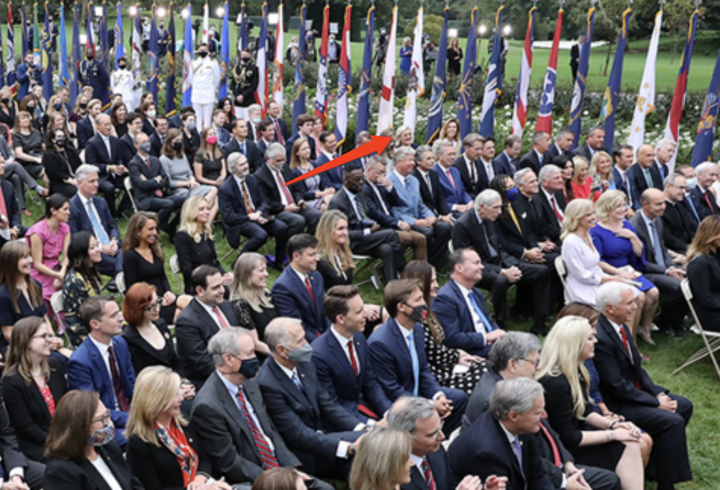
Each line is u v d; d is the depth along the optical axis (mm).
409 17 80000
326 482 9305
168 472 8367
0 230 15703
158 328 11328
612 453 9750
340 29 77812
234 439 8867
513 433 8414
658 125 29828
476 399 9266
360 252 16625
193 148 22516
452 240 15742
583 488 8883
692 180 18250
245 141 21672
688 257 14031
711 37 64438
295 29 79438
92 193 15719
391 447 6844
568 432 9664
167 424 8461
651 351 14758
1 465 8938
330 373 10406
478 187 19531
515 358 9242
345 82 25719
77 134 23922
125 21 65625
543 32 76562
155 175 19469
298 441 9453
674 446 10289
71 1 68438
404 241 16859
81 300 12492
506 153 20156
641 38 69125
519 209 15852
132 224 13727
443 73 23906
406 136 20609
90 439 7734
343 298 10328
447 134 21672
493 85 23797
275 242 17984
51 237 14484
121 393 10469
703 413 12570
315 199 19047
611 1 60969
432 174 18125
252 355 8969
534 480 8578
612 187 19078
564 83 37719
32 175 22641
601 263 15047
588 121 29828
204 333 11266
